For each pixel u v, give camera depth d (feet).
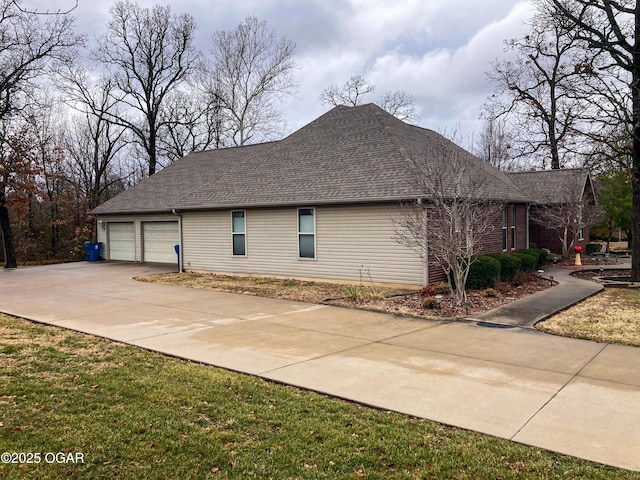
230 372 20.70
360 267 47.37
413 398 17.53
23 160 74.79
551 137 94.63
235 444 13.99
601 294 41.96
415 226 40.09
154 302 39.19
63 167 108.78
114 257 82.33
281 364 21.81
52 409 16.30
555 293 41.42
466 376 19.98
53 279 55.83
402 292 42.45
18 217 94.12
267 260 55.01
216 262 60.03
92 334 27.89
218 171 73.97
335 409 16.56
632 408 16.46
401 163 47.78
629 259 76.13
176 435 14.51
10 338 26.55
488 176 58.75
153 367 21.33
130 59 112.47
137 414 16.02
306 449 13.71
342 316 32.96
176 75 116.98
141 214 77.10
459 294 35.94
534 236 82.33
